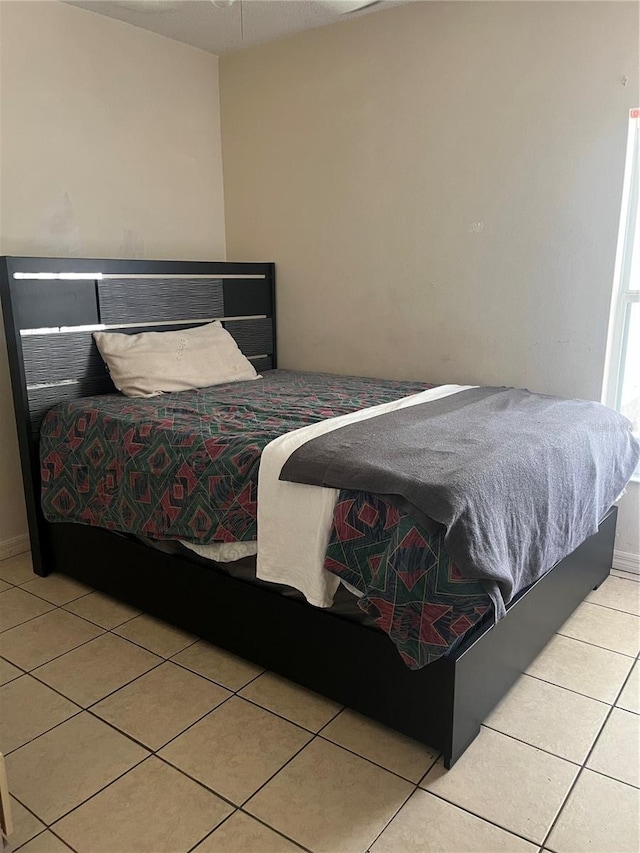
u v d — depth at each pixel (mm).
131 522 2303
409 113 2973
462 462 1751
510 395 2619
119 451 2322
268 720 1870
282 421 2252
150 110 3279
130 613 2480
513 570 1752
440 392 2717
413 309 3139
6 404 2885
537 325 2807
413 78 2932
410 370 3211
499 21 2670
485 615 1772
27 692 2002
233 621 2119
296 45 3260
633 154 2557
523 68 2645
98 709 1921
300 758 1720
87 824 1517
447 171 2914
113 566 2504
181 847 1452
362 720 1873
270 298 3619
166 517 2170
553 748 1753
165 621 2408
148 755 1733
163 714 1898
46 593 2637
